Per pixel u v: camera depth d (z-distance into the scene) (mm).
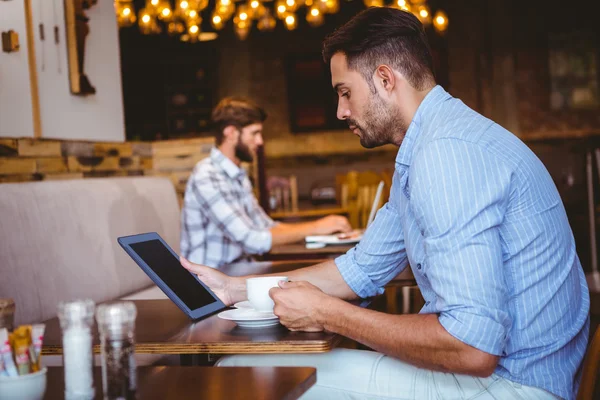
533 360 1374
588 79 10492
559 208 1441
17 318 2059
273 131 11398
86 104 3445
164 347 1378
